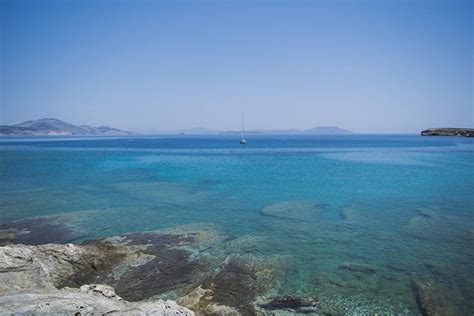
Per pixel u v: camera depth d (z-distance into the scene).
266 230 18.09
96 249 14.03
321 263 13.64
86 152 78.19
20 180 35.19
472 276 12.43
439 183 33.31
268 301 10.61
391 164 51.03
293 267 13.23
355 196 27.31
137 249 14.80
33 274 9.36
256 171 43.59
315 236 17.05
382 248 15.34
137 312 7.14
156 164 52.34
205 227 18.59
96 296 8.17
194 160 59.72
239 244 15.84
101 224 19.14
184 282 11.99
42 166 47.72
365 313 10.05
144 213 21.73
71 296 7.57
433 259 14.05
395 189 30.31
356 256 14.40
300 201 25.52
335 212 22.03
